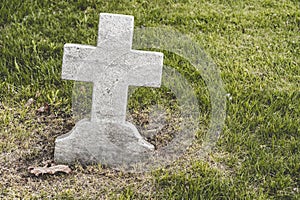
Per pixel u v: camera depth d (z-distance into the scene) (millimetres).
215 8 4352
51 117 3277
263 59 3820
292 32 4129
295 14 4301
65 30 3891
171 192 2854
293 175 3006
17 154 3029
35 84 3443
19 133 3135
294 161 3057
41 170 2926
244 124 3270
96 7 4172
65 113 3309
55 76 3488
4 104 3322
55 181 2908
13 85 3432
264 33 4102
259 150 3113
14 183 2879
